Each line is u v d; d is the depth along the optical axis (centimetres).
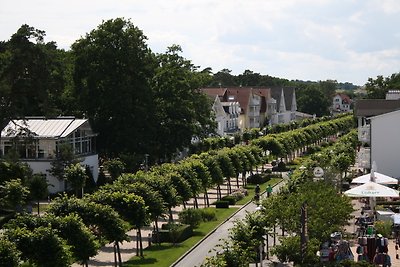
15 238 3412
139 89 9175
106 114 9269
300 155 13512
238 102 17900
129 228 4981
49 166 7950
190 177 6644
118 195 4666
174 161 10819
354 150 10381
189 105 9850
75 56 9375
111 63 9225
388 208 6212
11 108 7975
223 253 3366
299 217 4300
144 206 4728
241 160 9025
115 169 8312
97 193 4731
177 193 6000
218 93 17262
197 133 10138
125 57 9188
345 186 7862
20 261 3278
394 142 8288
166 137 9662
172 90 9731
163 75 9725
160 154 9769
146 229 6066
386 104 9738
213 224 6281
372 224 5366
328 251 4241
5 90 7856
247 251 3631
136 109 9138
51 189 7919
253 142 11144
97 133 9062
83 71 9338
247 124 18125
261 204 4769
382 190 5391
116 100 9056
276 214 4372
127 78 9250
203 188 7200
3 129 8262
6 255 3152
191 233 5794
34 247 3425
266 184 9475
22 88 8019
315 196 4459
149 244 5312
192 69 10250
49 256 3441
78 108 9412
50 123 8350
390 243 5041
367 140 8881
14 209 6406
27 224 3672
